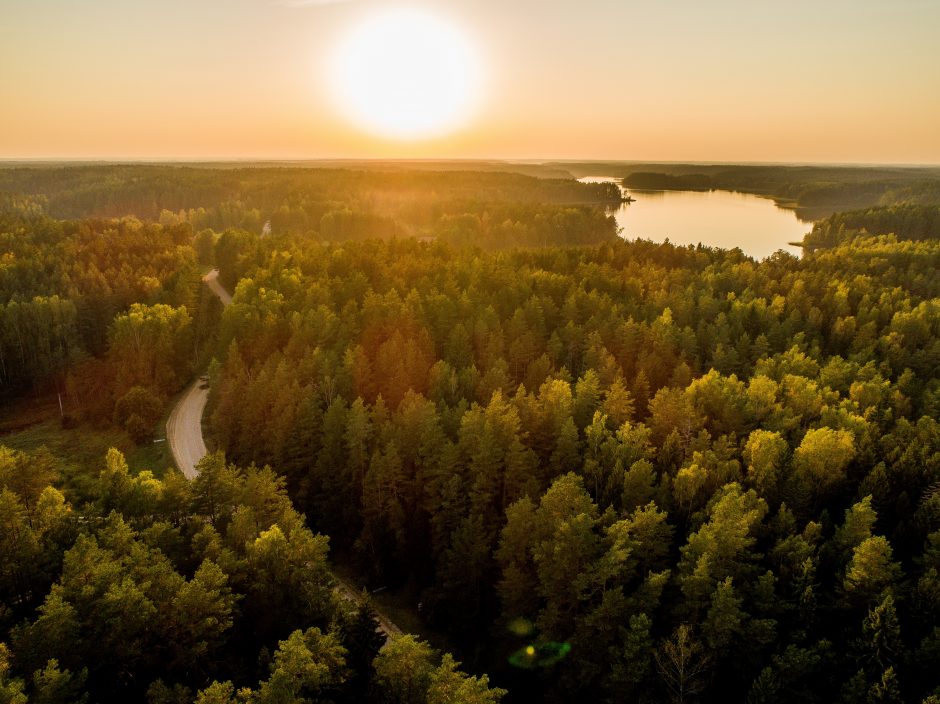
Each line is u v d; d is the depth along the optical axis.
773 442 50.31
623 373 80.06
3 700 24.84
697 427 58.72
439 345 86.88
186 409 86.94
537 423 60.62
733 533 39.47
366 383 73.62
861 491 47.72
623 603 39.19
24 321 97.25
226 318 91.62
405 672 32.69
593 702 40.31
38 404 94.00
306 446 63.69
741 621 37.84
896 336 86.88
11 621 35.38
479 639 49.09
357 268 119.44
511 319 92.88
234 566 39.72
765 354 84.38
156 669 34.22
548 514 45.09
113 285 118.81
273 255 126.75
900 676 33.47
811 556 41.22
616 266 137.38
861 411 64.31
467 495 54.19
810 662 34.56
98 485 49.66
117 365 91.62
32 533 38.16
